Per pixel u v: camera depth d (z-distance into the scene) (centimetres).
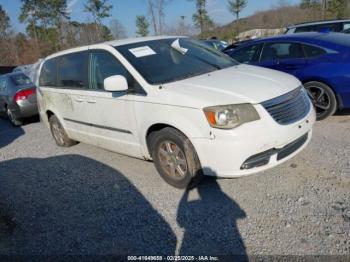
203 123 332
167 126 375
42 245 332
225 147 324
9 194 459
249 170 333
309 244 281
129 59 415
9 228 370
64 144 611
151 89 379
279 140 333
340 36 574
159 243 310
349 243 275
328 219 307
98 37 4062
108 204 390
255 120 325
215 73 407
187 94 349
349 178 366
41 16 4641
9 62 4600
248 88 348
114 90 392
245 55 658
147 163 485
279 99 342
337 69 525
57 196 431
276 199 348
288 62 583
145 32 4272
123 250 308
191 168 361
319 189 354
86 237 335
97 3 3891
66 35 4588
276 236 296
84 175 481
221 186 387
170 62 426
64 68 530
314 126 539
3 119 1070
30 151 640
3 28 4741
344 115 576
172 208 360
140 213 361
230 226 318
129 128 417
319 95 553
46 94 580
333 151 434
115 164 502
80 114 501
